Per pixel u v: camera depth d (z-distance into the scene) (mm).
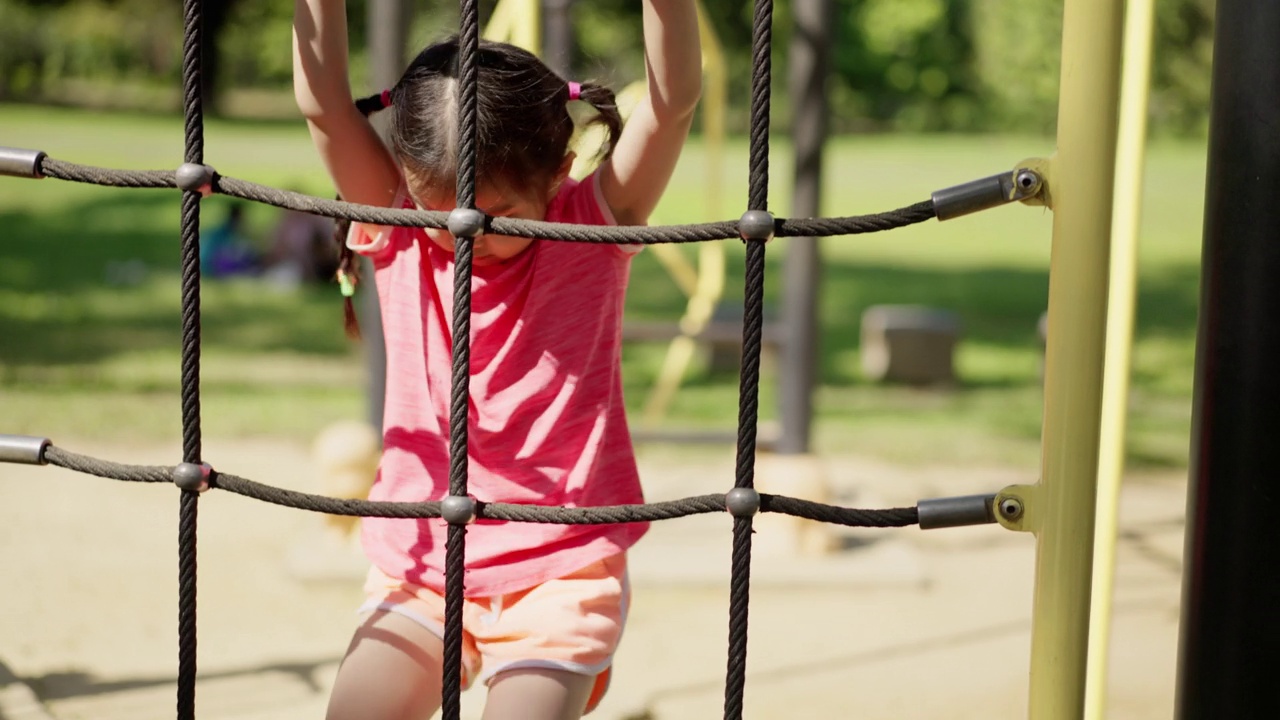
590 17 35000
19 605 5051
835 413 8977
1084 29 1925
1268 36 1993
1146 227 18703
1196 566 2105
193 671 2174
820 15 5914
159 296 12453
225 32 40219
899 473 7371
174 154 22578
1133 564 5902
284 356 10141
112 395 8492
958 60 37688
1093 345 1959
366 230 2518
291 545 5957
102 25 41750
